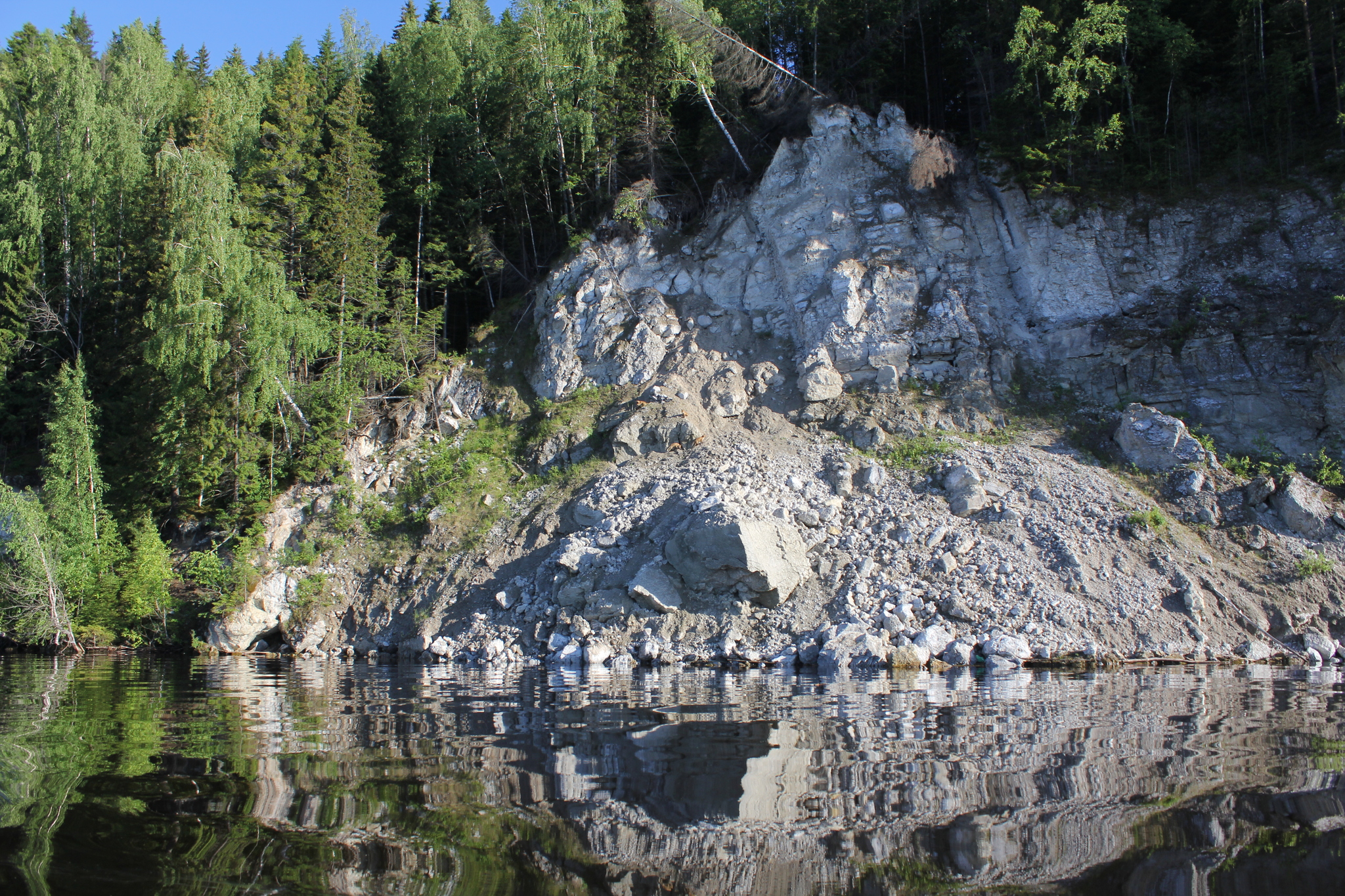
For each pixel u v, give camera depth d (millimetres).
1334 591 16984
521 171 33719
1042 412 23469
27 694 12523
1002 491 20078
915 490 21016
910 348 25047
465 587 21953
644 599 18359
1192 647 15914
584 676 15234
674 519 20312
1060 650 15727
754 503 20500
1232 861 4637
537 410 27906
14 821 5406
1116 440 21766
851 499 21188
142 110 40969
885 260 26375
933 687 12586
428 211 35000
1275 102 25703
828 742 8016
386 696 12180
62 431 26312
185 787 6309
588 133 31672
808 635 17125
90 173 35469
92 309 34938
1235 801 5844
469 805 5828
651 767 6984
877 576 18141
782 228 28203
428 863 4652
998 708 10250
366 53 51969
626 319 28656
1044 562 17844
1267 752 7418
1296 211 24094
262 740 8297
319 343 27969
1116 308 24750
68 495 25859
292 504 26141
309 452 26906
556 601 19891
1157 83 27281
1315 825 5273
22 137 37531
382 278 31047
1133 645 15922
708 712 10172
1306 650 16000
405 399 28766
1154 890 4180
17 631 23688
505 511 24344
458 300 34656
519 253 35000
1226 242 24453
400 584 23250
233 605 23047
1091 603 16719
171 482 27469
